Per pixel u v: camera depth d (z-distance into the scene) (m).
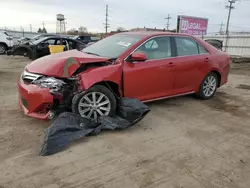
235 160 3.27
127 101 4.09
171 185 2.69
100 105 4.11
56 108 3.89
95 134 3.75
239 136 4.04
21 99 4.09
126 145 3.52
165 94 5.04
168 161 3.16
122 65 4.27
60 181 2.68
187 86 5.45
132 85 4.42
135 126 4.21
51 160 3.07
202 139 3.86
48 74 3.74
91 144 3.49
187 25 28.33
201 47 5.71
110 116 4.16
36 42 13.79
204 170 3.00
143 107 4.05
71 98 3.94
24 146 3.39
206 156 3.34
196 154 3.38
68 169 2.90
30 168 2.90
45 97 3.66
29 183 2.63
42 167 2.92
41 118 3.79
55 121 3.59
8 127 3.96
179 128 4.23
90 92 3.96
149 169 2.96
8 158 3.08
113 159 3.14
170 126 4.30
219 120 4.73
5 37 16.67
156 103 5.57
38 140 3.57
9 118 4.32
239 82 8.89
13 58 14.86
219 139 3.89
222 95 6.64
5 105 5.02
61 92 3.76
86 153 3.26
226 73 6.29
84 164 3.01
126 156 3.23
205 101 5.95
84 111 4.00
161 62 4.80
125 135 3.84
